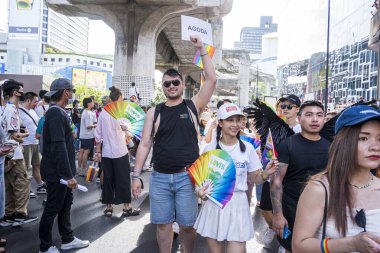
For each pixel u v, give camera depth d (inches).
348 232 75.6
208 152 146.2
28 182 251.4
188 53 1857.8
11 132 233.5
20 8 6274.6
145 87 954.7
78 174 429.4
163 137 160.2
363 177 78.0
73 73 4352.9
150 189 164.7
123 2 931.3
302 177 142.9
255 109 179.0
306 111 144.6
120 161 260.5
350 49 671.8
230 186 142.0
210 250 147.9
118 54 957.2
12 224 241.0
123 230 238.2
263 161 145.2
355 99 633.6
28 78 832.9
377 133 75.7
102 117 260.4
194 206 161.0
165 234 165.0
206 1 902.4
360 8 624.1
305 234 78.2
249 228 145.6
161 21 970.7
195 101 168.7
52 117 182.1
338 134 79.1
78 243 205.0
